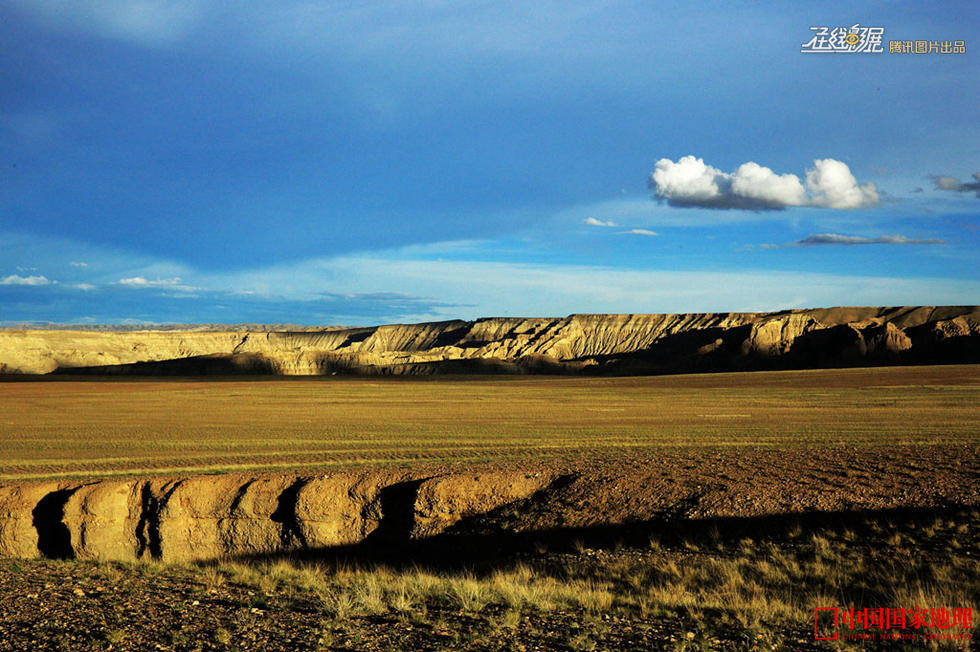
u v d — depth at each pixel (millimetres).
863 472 24938
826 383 130000
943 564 15250
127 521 26656
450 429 61594
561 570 17609
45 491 27438
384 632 11547
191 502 26766
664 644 10828
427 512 25188
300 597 14367
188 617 12578
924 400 88625
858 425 57969
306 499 26156
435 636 11312
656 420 68688
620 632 11500
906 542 17266
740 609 12625
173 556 25953
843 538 18188
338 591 14711
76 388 132125
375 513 25984
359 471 28891
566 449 45969
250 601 13883
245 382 155750
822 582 14617
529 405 92875
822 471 25609
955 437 46156
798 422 62656
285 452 46969
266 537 26109
